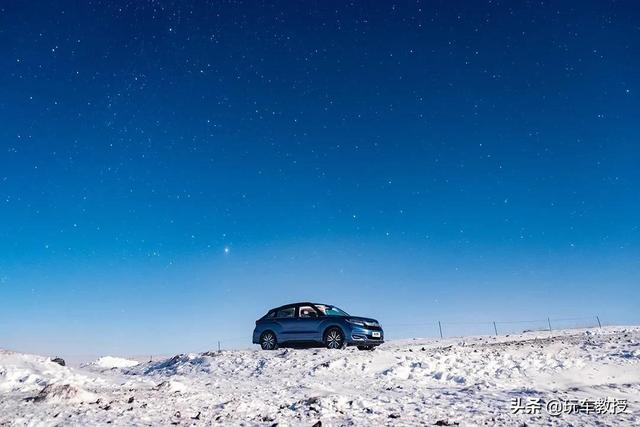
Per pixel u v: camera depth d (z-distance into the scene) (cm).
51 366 1098
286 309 1581
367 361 1202
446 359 1202
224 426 543
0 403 668
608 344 1486
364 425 557
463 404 710
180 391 833
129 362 1711
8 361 1079
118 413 600
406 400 754
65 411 607
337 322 1467
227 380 1075
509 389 867
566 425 564
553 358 1242
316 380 1032
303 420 581
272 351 1412
